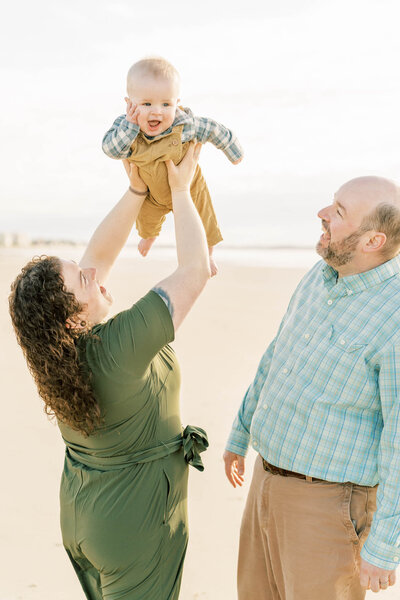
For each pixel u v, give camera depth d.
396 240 2.37
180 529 2.44
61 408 2.15
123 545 2.31
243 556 2.83
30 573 3.44
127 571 2.34
